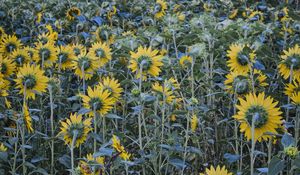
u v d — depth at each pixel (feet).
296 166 6.95
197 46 10.58
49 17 19.07
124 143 9.96
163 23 15.01
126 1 21.45
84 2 21.08
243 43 11.35
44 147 10.35
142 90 11.55
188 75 11.59
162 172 9.91
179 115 10.21
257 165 10.27
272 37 14.26
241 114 7.45
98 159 8.14
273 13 18.20
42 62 11.51
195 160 9.89
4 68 11.22
